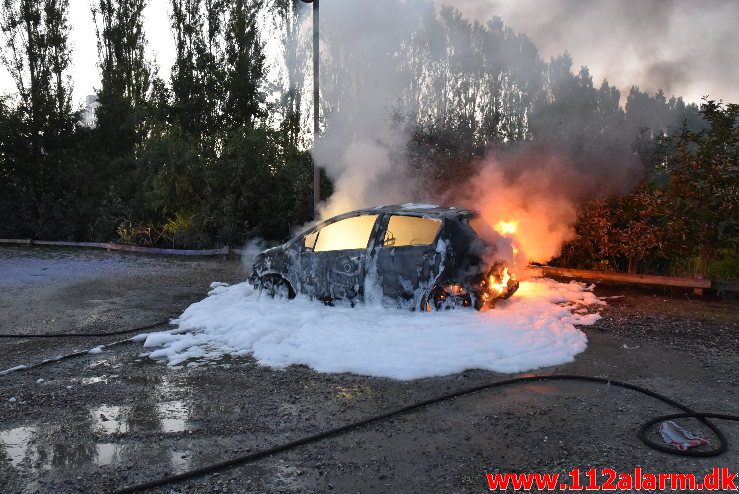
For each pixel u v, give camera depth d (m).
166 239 18.22
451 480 3.62
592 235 10.89
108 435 4.34
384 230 7.66
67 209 20.62
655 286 10.20
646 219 10.27
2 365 6.19
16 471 3.81
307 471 3.76
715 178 9.40
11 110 21.36
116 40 23.12
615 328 7.41
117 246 18.14
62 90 21.92
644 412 4.66
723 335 7.11
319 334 6.56
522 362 5.82
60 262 15.20
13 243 20.14
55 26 21.47
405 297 7.39
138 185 19.64
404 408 4.70
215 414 4.72
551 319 7.28
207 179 17.39
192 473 3.70
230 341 6.76
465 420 4.52
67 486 3.61
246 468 3.81
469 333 6.50
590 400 4.92
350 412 4.72
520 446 4.07
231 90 19.77
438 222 7.38
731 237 9.65
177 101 20.12
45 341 7.18
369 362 5.76
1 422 4.62
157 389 5.33
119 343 6.93
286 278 8.32
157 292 10.55
